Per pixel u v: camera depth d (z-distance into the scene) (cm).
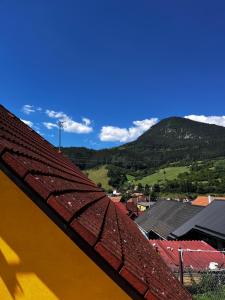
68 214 249
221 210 2259
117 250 277
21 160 279
